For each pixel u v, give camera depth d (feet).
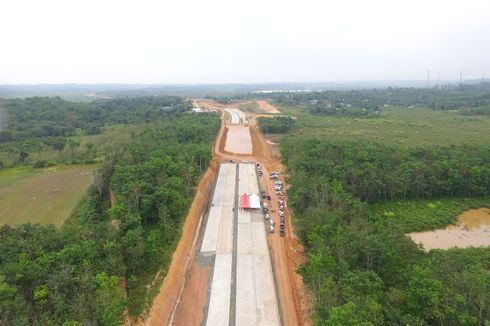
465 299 156.04
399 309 158.40
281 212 292.81
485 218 302.25
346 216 253.03
